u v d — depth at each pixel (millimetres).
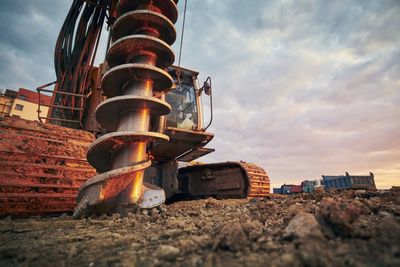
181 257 1390
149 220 3018
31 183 3682
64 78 7020
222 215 3367
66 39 7281
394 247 1165
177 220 2924
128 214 3285
